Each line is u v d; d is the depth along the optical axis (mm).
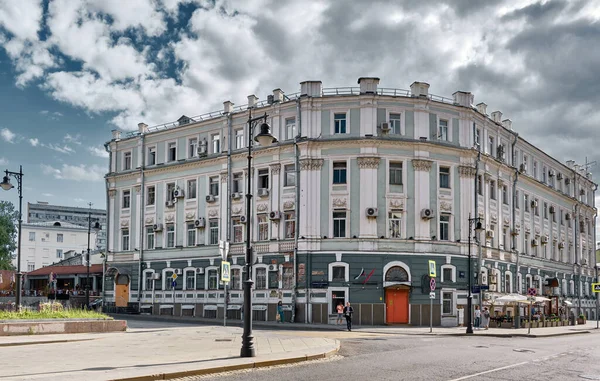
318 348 21422
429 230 44594
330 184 44406
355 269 43219
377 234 43688
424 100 45219
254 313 46219
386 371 16672
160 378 14422
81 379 13375
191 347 21203
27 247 107375
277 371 16453
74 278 75312
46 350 19781
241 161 49062
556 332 39000
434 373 16391
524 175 56969
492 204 51188
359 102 44719
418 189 44625
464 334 35469
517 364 18906
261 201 47312
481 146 49312
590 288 75750
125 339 24406
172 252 52688
